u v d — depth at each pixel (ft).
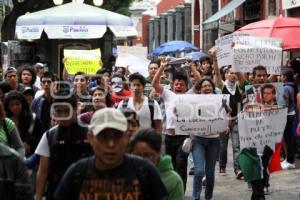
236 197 43.09
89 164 18.58
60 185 18.75
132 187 18.28
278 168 39.06
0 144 21.15
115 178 18.33
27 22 68.49
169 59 48.34
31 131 33.73
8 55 83.82
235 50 43.86
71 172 18.62
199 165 38.55
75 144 25.81
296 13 94.79
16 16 116.06
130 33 69.15
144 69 69.62
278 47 44.37
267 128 37.86
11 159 21.06
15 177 21.11
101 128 17.79
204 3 162.09
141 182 18.38
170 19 212.64
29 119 33.63
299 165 55.26
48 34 67.31
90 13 67.92
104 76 44.60
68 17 67.21
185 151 38.37
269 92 38.50
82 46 77.77
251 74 44.65
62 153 25.85
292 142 53.62
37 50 80.43
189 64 47.26
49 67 78.54
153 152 20.86
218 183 47.96
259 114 37.68
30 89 41.24
